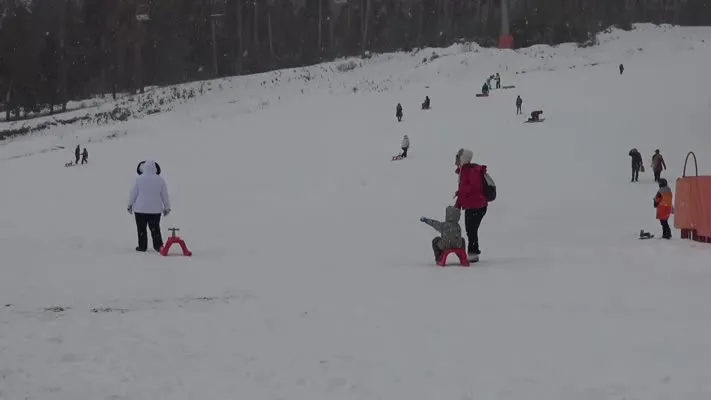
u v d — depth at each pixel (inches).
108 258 949.8
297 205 2142.0
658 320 516.1
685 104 3622.0
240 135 3954.2
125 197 2454.5
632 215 1777.8
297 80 5969.5
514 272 839.1
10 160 3796.8
